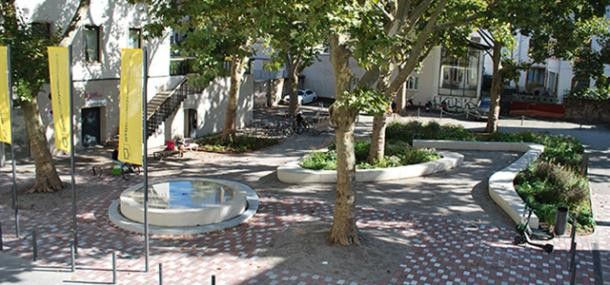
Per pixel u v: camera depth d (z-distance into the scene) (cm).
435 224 1552
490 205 1744
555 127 3750
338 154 1311
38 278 1197
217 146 2706
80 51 2450
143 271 1234
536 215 1533
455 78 4562
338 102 1223
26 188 1888
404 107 4175
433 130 2898
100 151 2517
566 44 2727
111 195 1827
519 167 2125
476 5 2014
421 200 1791
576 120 4116
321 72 5022
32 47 1667
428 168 2142
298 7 1084
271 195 1831
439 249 1362
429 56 4584
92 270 1239
